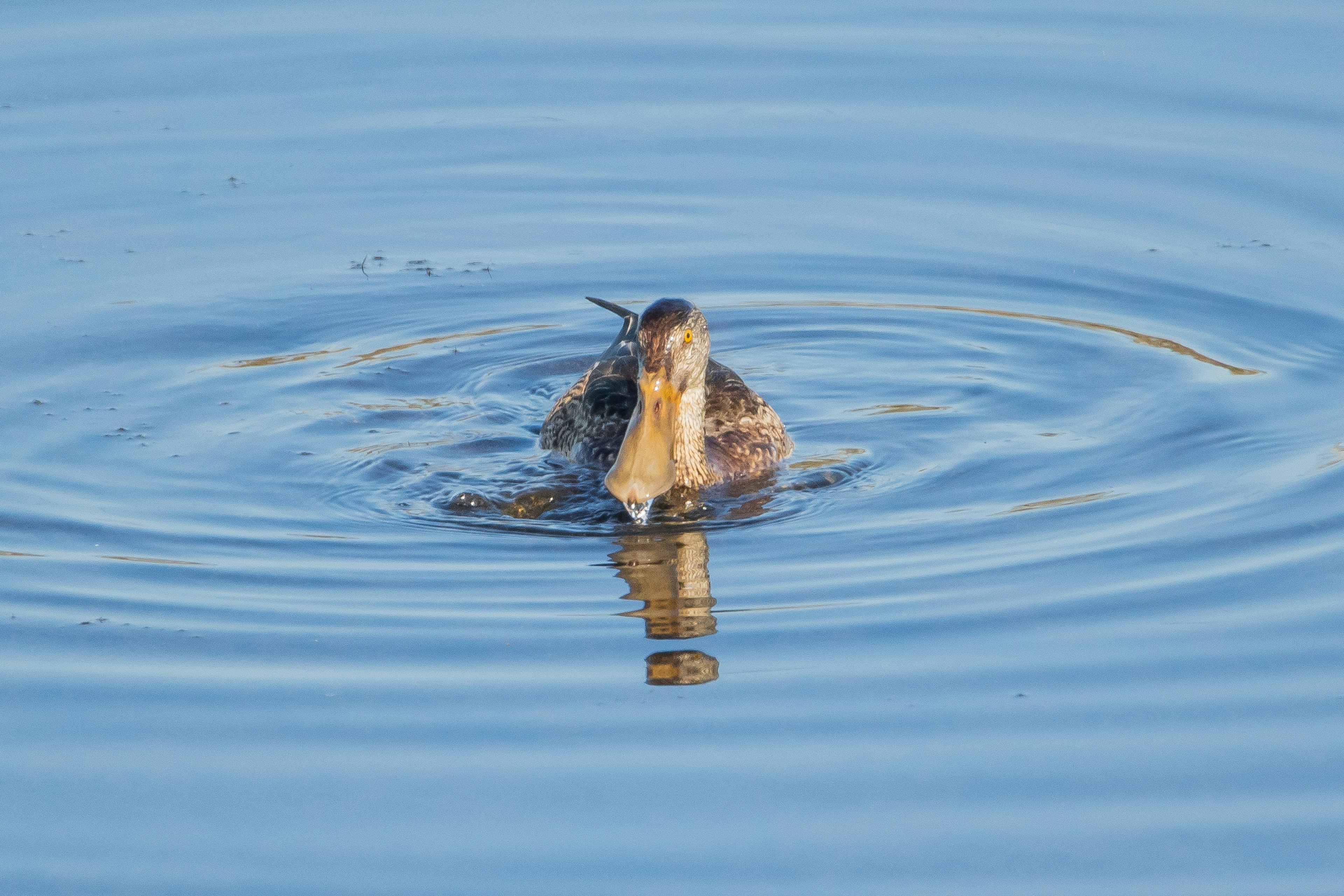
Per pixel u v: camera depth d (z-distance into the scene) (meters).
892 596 10.73
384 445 13.97
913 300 17.41
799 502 12.75
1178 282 17.27
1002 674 9.60
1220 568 11.00
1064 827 8.11
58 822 8.23
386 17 25.02
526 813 8.28
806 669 9.73
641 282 17.81
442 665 9.81
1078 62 22.53
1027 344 16.33
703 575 11.23
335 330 16.67
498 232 18.88
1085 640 10.01
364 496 12.78
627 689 9.51
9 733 9.05
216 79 22.47
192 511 12.34
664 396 12.25
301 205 19.28
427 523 12.27
